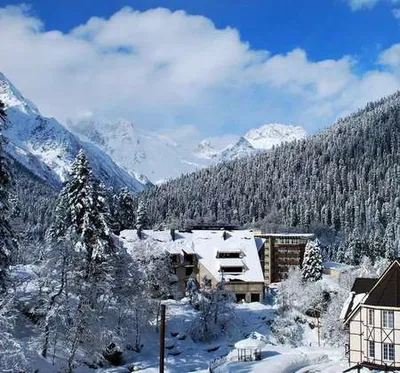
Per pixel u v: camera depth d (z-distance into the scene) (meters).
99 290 72.94
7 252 50.94
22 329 68.50
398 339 68.88
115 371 71.75
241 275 125.25
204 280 119.25
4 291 51.47
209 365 78.94
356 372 71.69
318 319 103.38
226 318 100.00
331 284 122.31
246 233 138.75
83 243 72.69
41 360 63.28
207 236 136.00
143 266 95.25
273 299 122.75
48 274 67.50
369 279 78.75
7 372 50.22
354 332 73.88
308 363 82.00
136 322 84.25
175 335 93.06
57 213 84.38
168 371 75.81
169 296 112.25
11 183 49.66
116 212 142.62
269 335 101.00
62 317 65.69
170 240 133.00
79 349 71.88
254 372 72.44
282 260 154.12
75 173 76.19
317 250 130.00
